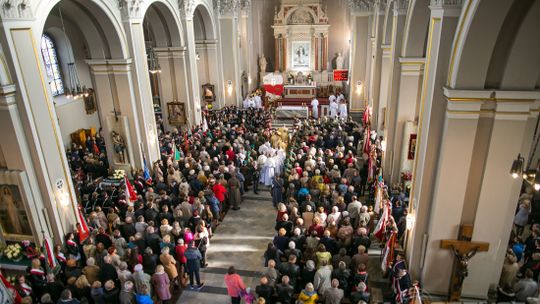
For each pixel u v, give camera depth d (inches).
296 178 459.8
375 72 682.8
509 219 305.1
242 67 1015.0
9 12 327.6
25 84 348.2
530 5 242.5
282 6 1018.7
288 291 290.5
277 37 1042.7
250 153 571.8
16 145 352.8
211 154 575.8
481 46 258.2
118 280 319.0
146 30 966.4
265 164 548.1
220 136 651.5
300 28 1030.4
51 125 378.6
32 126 356.5
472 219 312.0
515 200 299.6
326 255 318.7
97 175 564.4
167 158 577.0
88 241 355.9
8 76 336.5
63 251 389.1
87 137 748.0
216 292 357.4
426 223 326.0
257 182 547.2
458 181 298.5
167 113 740.7
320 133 632.4
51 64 689.6
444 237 315.6
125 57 520.4
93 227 390.0
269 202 524.4
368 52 836.0
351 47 875.4
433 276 327.3
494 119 280.1
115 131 550.0
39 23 361.4
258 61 1088.8
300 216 400.2
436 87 293.9
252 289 357.7
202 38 870.4
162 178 509.7
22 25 341.1
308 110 901.2
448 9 276.1
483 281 318.0
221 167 497.0
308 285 283.0
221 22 895.1
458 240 313.0
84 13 476.1
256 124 765.3
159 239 354.3
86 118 772.0
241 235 446.6
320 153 525.3
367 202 505.0
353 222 398.0
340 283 305.7
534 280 313.9
